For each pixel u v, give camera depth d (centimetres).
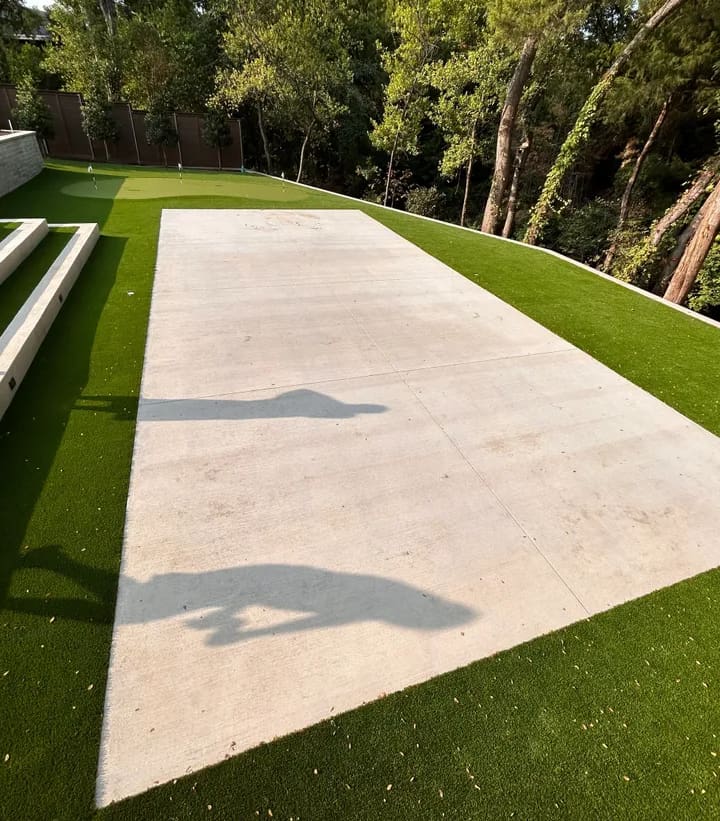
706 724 186
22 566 223
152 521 251
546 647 209
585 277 721
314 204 1051
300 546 244
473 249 809
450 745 173
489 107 1397
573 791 163
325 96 1644
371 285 595
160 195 1019
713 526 280
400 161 1972
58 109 1488
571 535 265
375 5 1861
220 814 150
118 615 205
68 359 389
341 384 384
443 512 272
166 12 1817
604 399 399
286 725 174
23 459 285
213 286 549
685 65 976
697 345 515
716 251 867
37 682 180
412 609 219
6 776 154
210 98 1686
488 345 471
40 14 2156
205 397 354
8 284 479
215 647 197
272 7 1546
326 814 152
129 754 162
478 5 1255
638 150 1480
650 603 232
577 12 900
